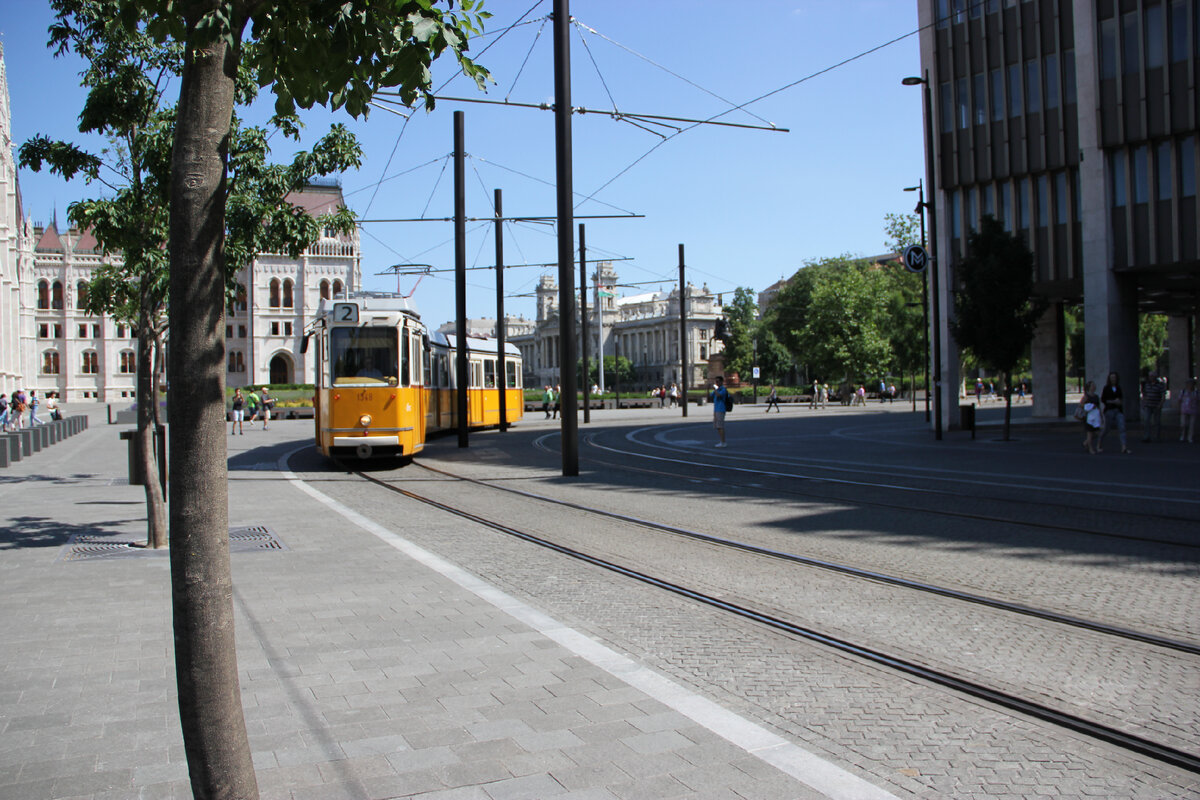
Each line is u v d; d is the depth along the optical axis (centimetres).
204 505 280
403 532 1147
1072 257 2891
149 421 1040
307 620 685
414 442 2036
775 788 391
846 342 8175
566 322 1805
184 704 279
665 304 15250
